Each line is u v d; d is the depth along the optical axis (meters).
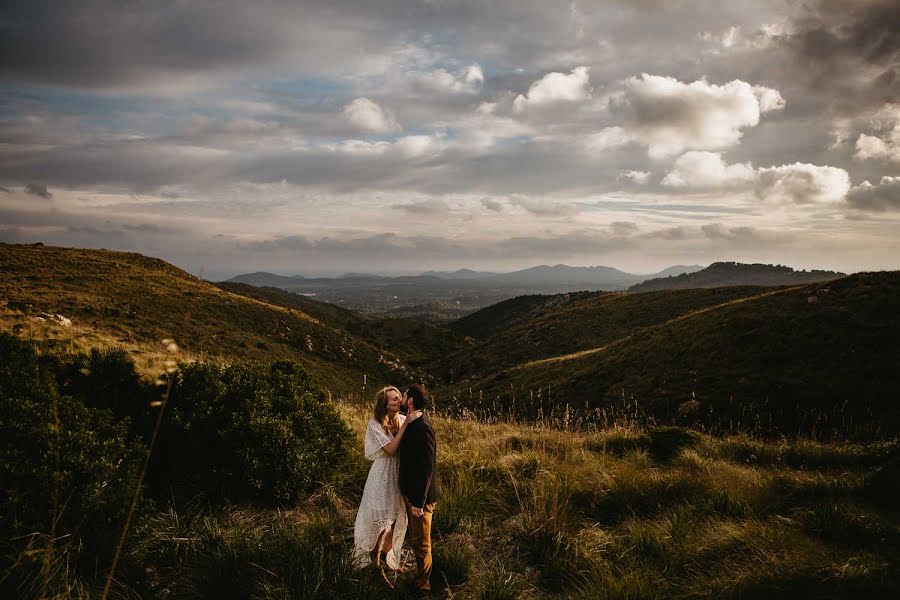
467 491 5.58
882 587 3.17
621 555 4.29
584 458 7.37
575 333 72.00
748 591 3.38
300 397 6.32
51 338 10.55
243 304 64.19
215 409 5.58
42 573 2.94
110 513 3.71
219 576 3.63
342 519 5.05
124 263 69.75
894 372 22.45
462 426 11.05
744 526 4.52
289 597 3.31
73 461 3.79
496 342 81.00
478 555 4.50
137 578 3.63
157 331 39.22
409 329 119.75
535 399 34.94
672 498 5.66
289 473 5.26
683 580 3.79
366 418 9.36
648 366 33.84
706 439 8.84
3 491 3.44
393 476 4.11
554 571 4.19
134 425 5.45
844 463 7.34
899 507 4.67
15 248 64.12
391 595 3.86
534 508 5.12
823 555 3.75
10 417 4.00
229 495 5.17
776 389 24.22
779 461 7.78
